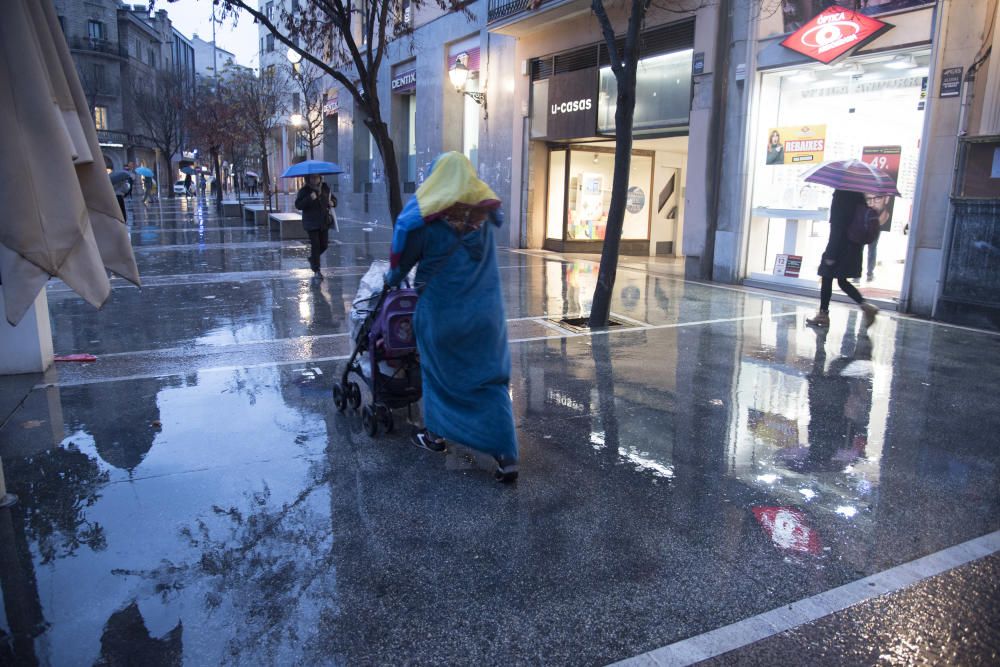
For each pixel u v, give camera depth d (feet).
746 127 37.93
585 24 49.67
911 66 31.22
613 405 17.98
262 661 8.38
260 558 10.60
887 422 16.88
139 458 14.26
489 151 61.93
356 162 93.66
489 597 9.70
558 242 56.24
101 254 10.71
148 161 224.53
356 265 45.75
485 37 60.70
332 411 17.21
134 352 22.65
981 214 27.76
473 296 12.59
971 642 8.80
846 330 27.25
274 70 96.07
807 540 11.33
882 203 32.71
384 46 27.94
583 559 10.68
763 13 36.58
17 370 19.98
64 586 9.85
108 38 199.52
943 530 11.70
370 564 10.48
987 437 15.93
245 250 54.65
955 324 28.68
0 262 9.57
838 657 8.50
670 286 38.42
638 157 56.44
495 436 13.00
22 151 9.06
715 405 18.04
